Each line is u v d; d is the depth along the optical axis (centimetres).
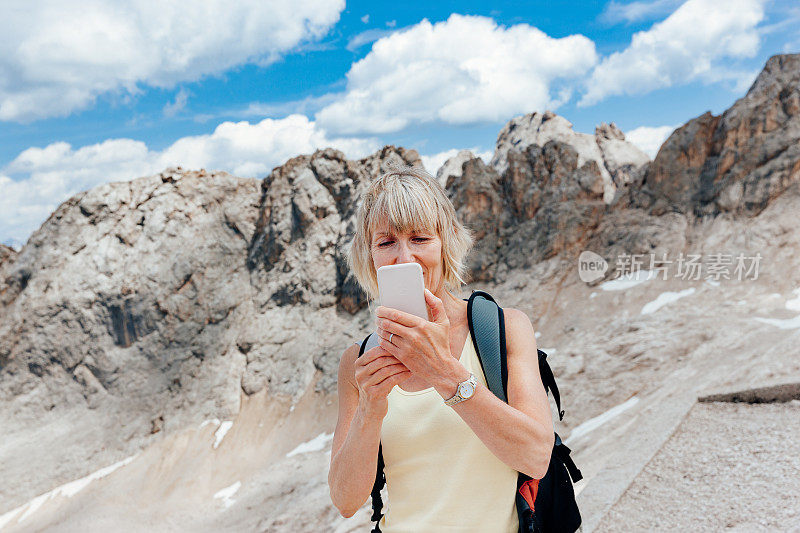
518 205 6931
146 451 7106
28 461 7231
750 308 4753
